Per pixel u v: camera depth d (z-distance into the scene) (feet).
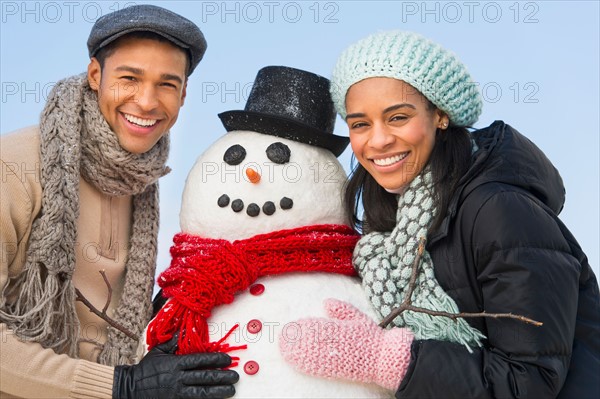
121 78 12.25
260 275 11.68
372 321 11.24
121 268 13.28
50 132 12.35
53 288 12.03
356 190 12.27
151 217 13.55
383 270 11.48
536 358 10.35
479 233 10.78
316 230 11.88
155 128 12.53
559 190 11.82
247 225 11.76
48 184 12.13
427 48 11.40
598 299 11.52
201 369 11.12
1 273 11.78
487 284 10.73
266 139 12.14
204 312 11.38
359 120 11.46
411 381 10.51
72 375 11.70
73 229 12.29
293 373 10.98
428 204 11.34
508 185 11.04
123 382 11.44
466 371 10.45
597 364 11.09
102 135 12.42
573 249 11.25
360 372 10.84
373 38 11.51
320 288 11.62
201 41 12.84
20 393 11.75
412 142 11.30
